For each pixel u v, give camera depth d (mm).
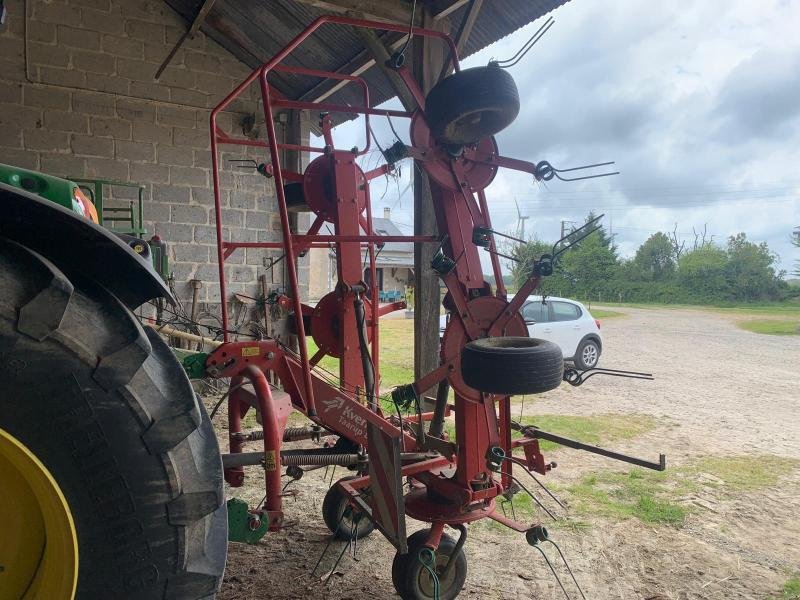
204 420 1620
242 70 8000
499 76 2480
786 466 5109
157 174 7598
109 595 1364
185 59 7641
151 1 7391
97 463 1319
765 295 39688
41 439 1273
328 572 3121
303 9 6078
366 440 2803
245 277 8227
